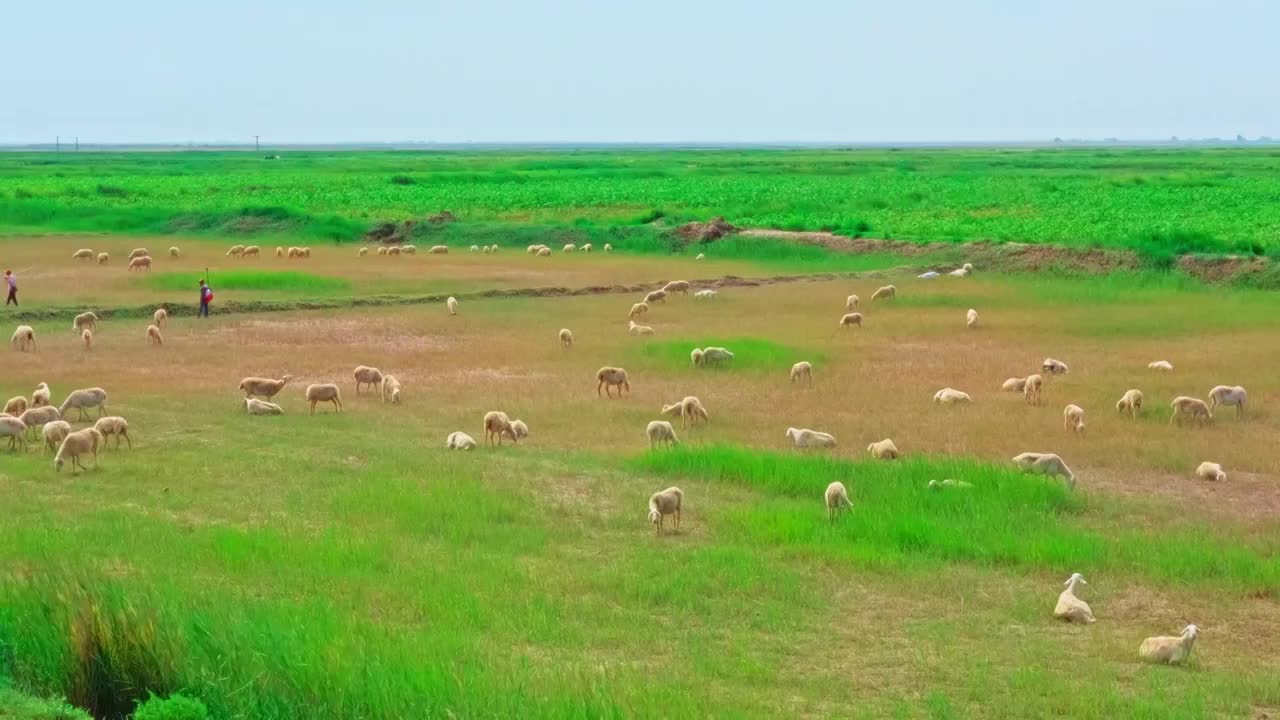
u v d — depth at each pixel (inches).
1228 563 893.2
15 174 6304.1
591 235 3464.6
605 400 1469.0
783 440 1280.8
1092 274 2691.9
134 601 644.7
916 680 678.5
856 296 2220.7
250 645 617.3
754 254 3184.1
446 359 1728.6
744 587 830.5
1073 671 697.0
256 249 3070.9
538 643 719.7
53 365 1630.2
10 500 998.4
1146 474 1177.4
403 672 599.5
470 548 913.5
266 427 1300.4
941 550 932.0
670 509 966.4
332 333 1946.4
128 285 2405.3
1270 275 2514.8
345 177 6023.6
